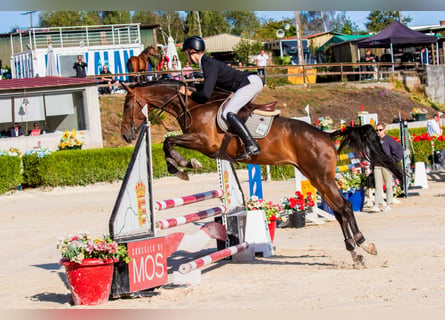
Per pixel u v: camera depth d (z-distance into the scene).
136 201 8.09
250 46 48.03
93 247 7.43
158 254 8.40
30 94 26.66
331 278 8.38
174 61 33.56
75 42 37.59
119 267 7.86
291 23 71.19
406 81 41.53
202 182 22.83
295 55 53.22
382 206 15.39
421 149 25.05
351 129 9.53
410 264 9.07
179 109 9.36
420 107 39.00
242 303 7.10
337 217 9.33
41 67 36.28
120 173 23.39
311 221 14.37
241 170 25.47
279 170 23.45
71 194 21.38
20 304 7.82
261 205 11.38
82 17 69.44
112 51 37.12
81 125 27.62
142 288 8.00
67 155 22.89
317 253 10.67
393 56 45.03
